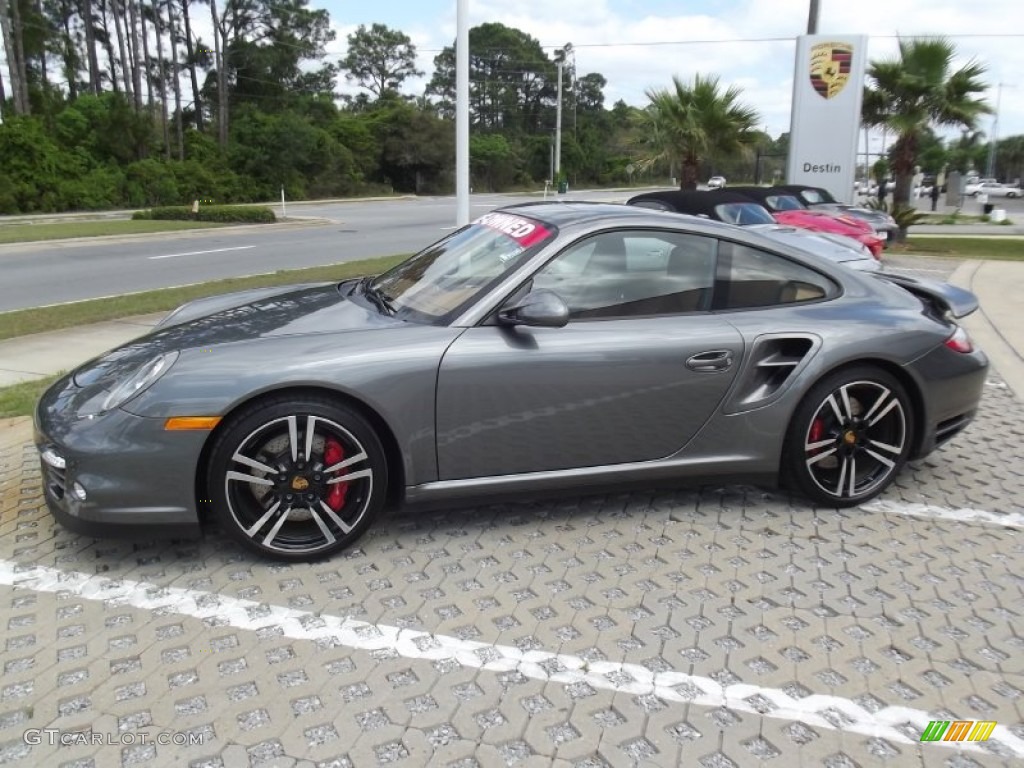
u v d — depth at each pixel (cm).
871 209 2025
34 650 278
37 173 4050
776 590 324
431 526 375
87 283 1304
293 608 306
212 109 6456
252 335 343
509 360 337
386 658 276
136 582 323
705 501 407
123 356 350
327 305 388
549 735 239
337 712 248
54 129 4647
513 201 5244
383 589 320
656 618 302
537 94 10488
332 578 328
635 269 366
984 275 1362
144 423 308
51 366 676
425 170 6981
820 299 394
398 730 240
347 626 295
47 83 5366
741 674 269
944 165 6272
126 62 5897
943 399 400
